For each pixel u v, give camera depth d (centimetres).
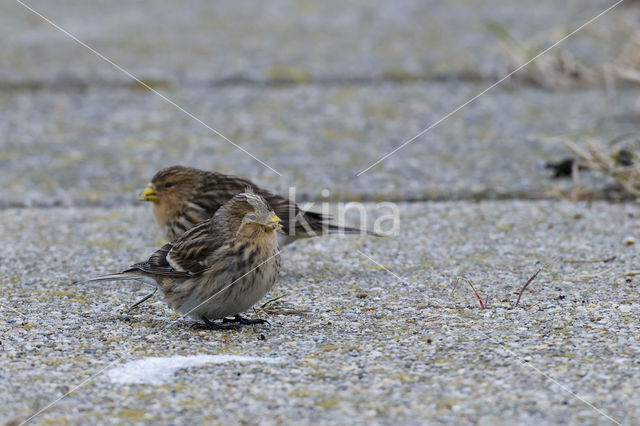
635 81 1664
